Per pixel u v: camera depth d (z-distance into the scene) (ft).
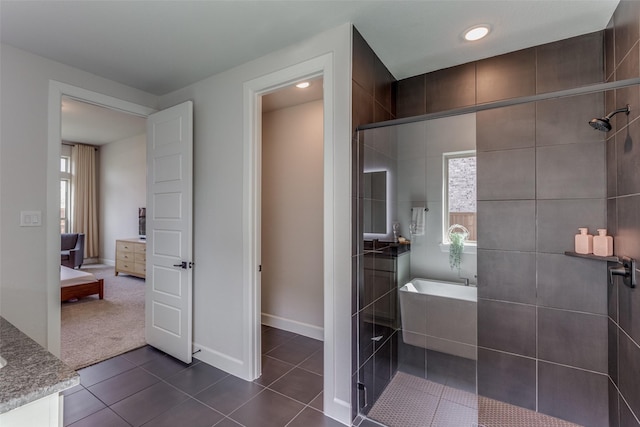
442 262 7.18
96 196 23.43
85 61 7.50
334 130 6.13
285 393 7.01
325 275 6.25
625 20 5.10
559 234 6.23
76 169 22.33
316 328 10.33
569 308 6.16
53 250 7.35
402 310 7.46
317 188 10.41
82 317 11.84
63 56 7.26
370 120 6.72
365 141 6.46
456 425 6.06
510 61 6.92
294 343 9.84
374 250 6.73
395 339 7.46
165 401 6.66
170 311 8.76
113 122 17.17
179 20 5.90
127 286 16.75
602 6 5.40
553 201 6.27
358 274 6.21
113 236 22.59
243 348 7.62
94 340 9.75
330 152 6.17
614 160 5.46
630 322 4.91
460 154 6.94
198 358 8.58
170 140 8.83
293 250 10.91
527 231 6.50
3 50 6.70
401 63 7.45
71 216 22.35
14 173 6.82
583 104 6.06
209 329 8.35
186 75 8.28
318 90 9.52
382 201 6.90
